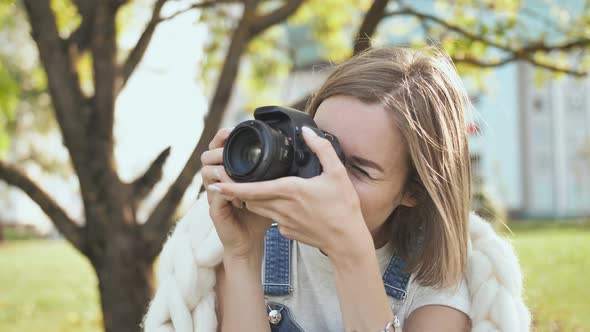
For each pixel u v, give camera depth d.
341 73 1.49
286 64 5.67
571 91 18.97
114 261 3.04
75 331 5.65
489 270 1.55
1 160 3.12
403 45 1.75
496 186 18.34
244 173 1.27
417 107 1.45
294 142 1.29
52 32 3.09
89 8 3.14
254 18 3.24
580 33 3.98
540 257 7.31
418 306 1.54
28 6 3.08
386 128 1.40
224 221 1.44
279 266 1.58
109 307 3.06
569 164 19.02
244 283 1.47
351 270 1.30
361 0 5.30
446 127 1.50
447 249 1.51
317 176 1.27
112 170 3.09
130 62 3.27
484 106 18.55
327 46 5.69
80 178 3.08
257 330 1.46
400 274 1.58
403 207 1.59
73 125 3.07
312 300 1.58
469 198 1.58
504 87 18.59
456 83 1.63
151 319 1.55
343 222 1.27
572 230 11.80
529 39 4.03
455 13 4.50
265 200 1.28
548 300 5.23
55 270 9.60
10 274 9.12
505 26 3.86
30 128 12.66
